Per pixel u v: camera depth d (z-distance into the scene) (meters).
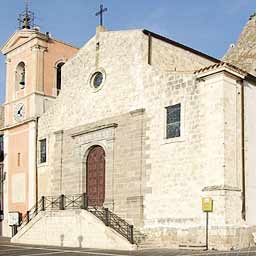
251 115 24.31
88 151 30.19
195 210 23.11
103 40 30.22
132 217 26.06
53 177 32.50
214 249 21.45
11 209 36.09
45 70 36.94
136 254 20.02
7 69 39.31
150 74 26.62
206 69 23.56
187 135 24.03
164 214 24.48
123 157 27.31
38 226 28.73
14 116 37.47
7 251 23.30
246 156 23.55
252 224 23.11
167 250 21.55
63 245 26.72
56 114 33.28
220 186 22.16
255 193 23.70
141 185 25.92
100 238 24.47
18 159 36.22
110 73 29.28
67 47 38.78
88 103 30.56
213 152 22.80
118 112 28.19
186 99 24.39
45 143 34.00
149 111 26.27
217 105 22.98
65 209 27.69
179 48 29.70
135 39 28.03
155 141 25.59
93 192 29.41
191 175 23.55
